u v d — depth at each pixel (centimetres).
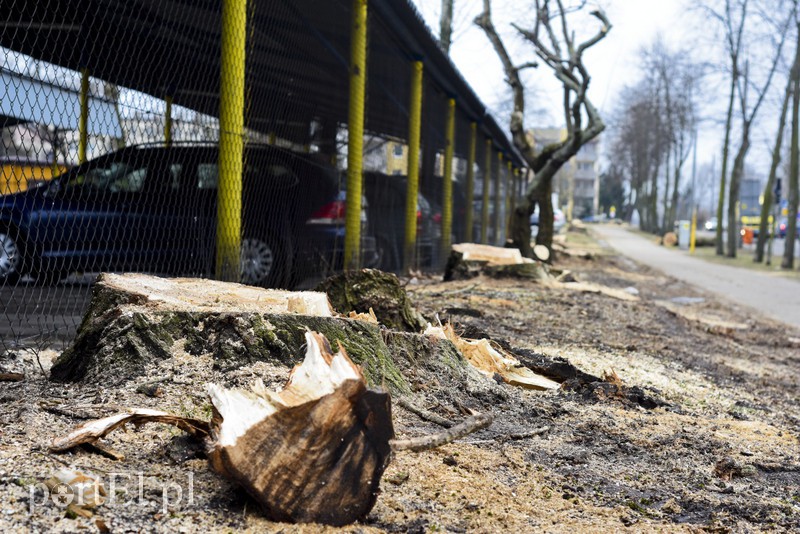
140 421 300
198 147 689
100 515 242
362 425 267
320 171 944
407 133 1362
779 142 4109
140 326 396
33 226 605
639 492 370
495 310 943
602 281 2150
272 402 262
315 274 926
